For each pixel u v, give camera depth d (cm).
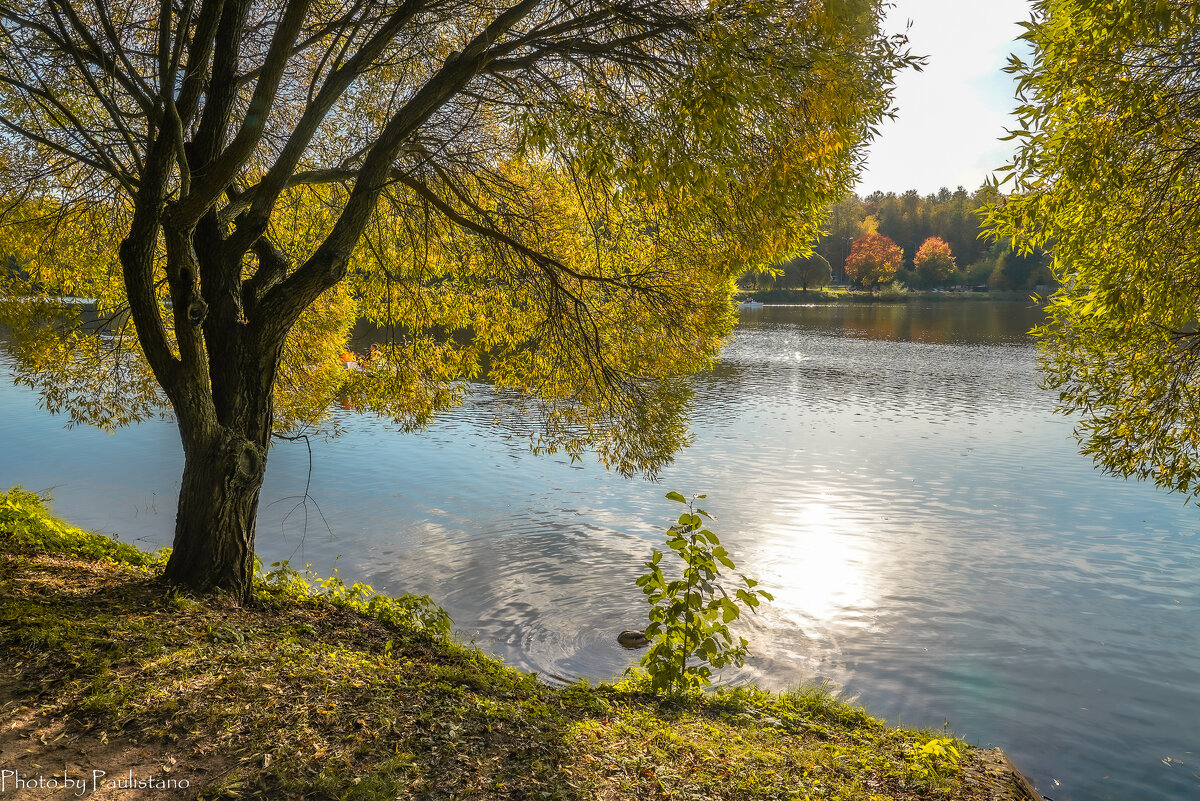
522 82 736
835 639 969
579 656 898
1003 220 627
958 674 876
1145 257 589
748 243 710
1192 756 716
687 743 525
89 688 451
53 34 580
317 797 376
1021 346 4925
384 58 914
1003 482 1739
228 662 514
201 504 676
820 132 590
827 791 479
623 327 855
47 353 906
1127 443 674
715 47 540
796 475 1783
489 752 449
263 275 720
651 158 566
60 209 911
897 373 3650
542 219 923
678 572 1170
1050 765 702
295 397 1147
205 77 601
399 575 1138
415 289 1000
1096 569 1216
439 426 2289
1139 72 537
